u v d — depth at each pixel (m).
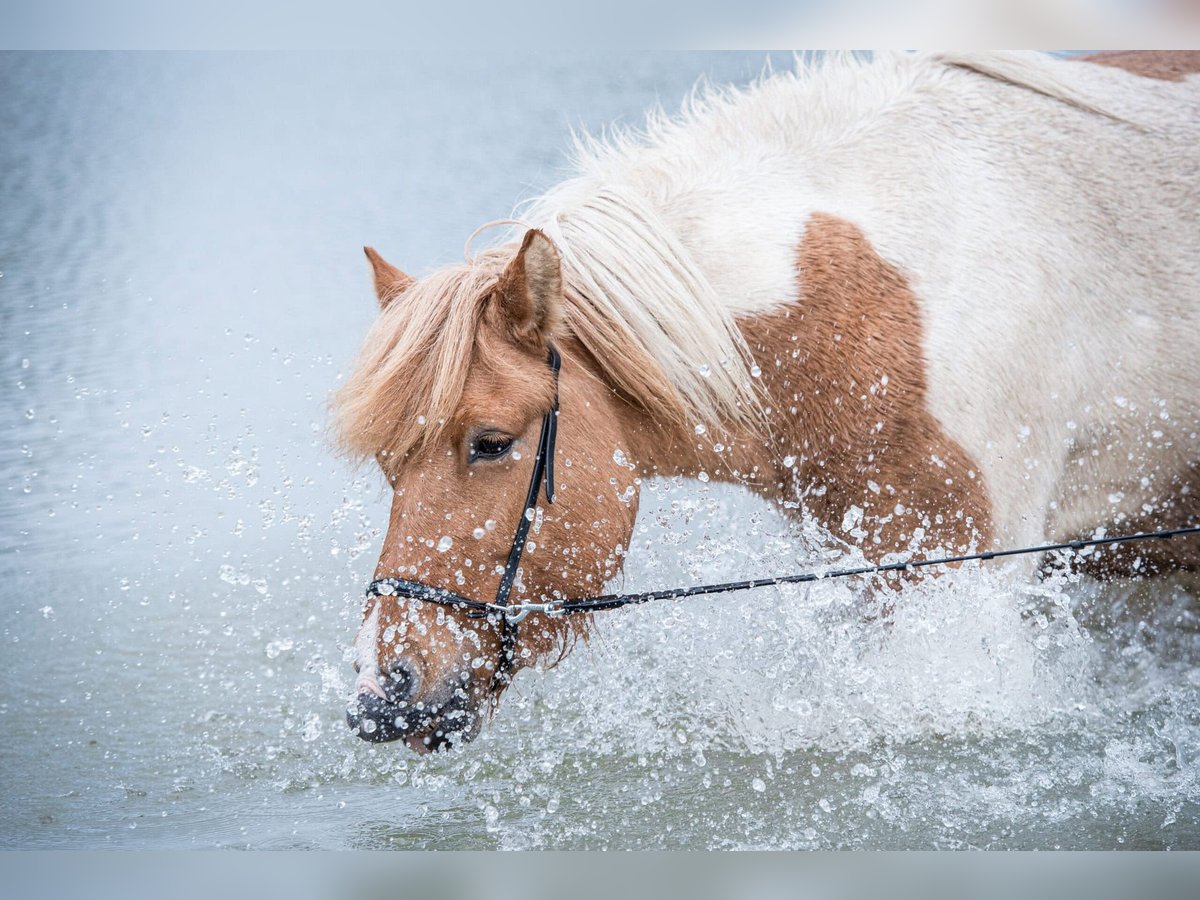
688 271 6.01
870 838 5.71
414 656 5.25
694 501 6.58
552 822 5.99
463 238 16.94
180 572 10.39
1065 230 6.67
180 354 14.73
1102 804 6.04
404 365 5.34
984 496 6.41
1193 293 6.83
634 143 6.91
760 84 7.06
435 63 27.28
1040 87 7.00
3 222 19.42
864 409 6.24
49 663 8.65
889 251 6.37
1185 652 8.02
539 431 5.52
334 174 20.72
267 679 8.27
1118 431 6.81
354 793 6.54
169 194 20.48
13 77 26.36
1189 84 7.34
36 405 13.52
